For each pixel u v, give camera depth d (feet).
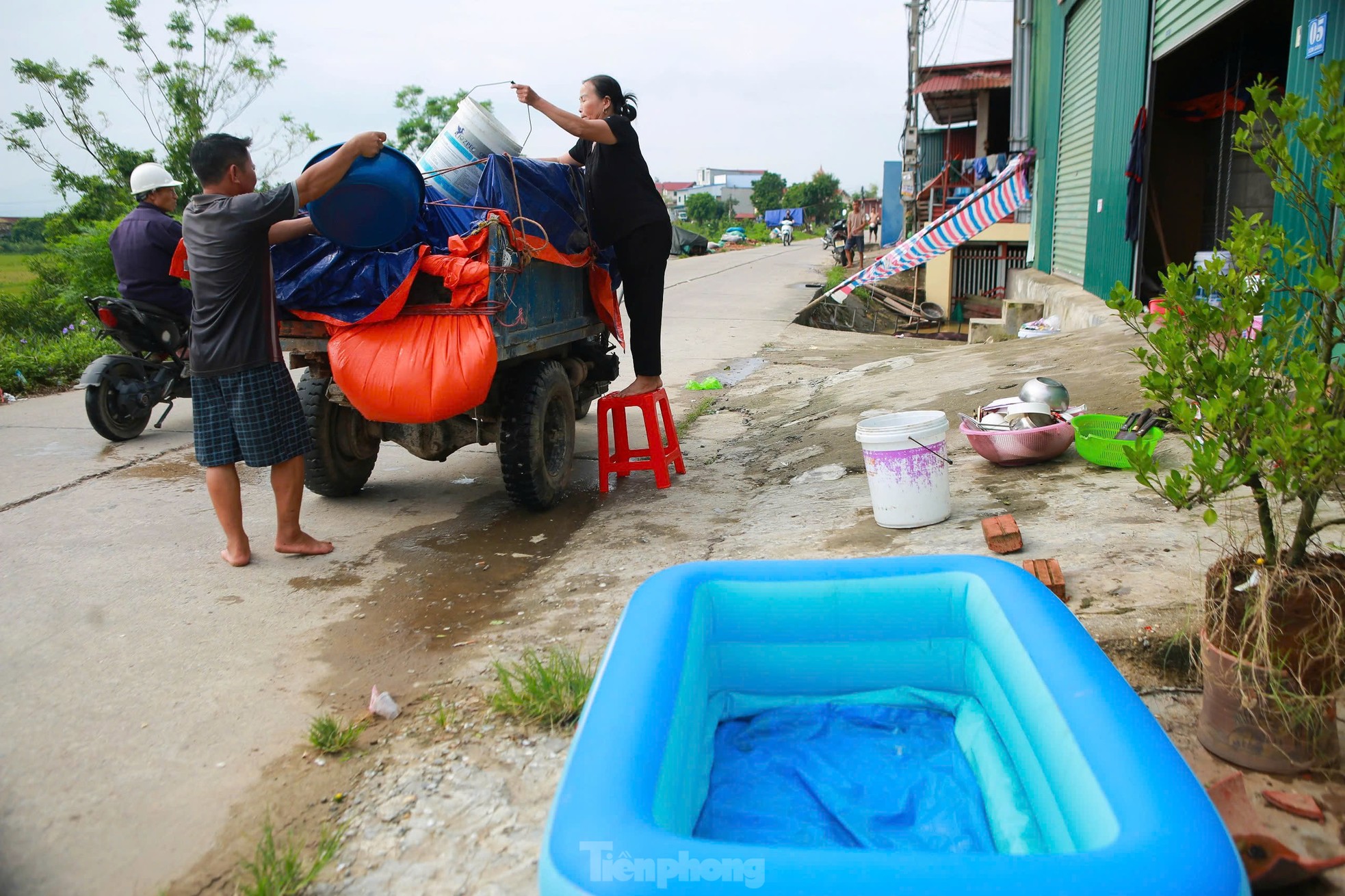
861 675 9.05
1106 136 36.19
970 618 8.52
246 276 13.60
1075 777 5.92
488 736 9.64
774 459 20.90
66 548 15.78
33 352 32.60
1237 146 7.90
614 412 19.34
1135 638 9.98
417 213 14.16
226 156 13.83
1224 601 7.85
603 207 17.63
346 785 8.93
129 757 9.48
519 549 15.78
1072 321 36.73
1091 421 17.10
